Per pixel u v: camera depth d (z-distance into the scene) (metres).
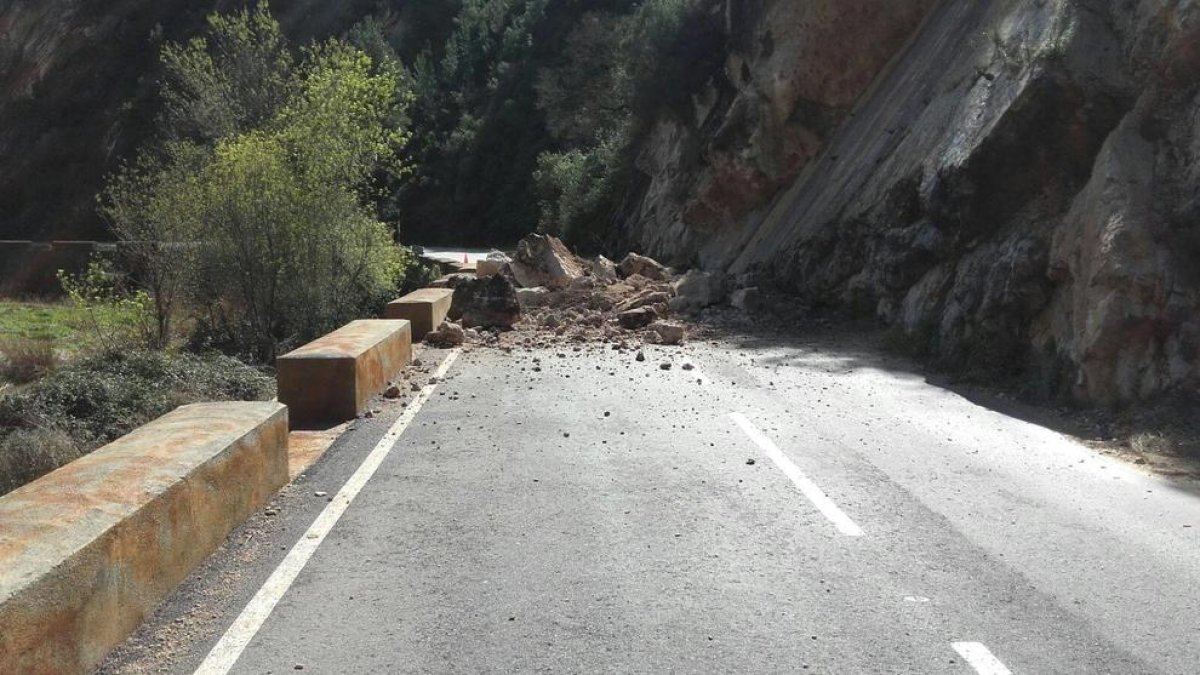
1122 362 10.39
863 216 19.52
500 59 67.50
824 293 20.06
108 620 4.56
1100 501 7.28
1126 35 13.52
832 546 6.17
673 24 31.80
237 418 7.05
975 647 4.67
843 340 17.16
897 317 17.12
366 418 10.43
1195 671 4.42
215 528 6.06
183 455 5.90
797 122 24.72
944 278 15.53
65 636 4.17
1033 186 13.97
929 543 6.24
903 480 7.82
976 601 5.26
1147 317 10.30
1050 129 13.66
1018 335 12.79
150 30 75.75
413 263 26.30
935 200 15.84
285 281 18.39
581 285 21.69
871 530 6.50
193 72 26.27
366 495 7.36
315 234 18.33
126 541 4.76
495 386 12.55
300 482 7.75
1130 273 10.41
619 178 41.12
